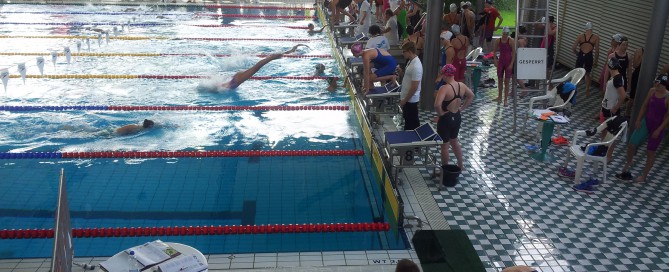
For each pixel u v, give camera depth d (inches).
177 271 135.0
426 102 333.7
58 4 671.1
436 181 243.8
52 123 301.3
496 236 201.5
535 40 430.3
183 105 336.2
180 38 512.7
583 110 343.0
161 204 220.7
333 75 406.9
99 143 277.6
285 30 569.9
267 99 352.2
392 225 208.8
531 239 200.2
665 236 204.8
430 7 315.0
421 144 227.8
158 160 262.8
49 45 467.8
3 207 215.0
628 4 371.6
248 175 250.1
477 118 324.2
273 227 202.7
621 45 319.3
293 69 420.5
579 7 429.1
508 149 281.6
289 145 283.7
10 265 173.5
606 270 183.5
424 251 189.6
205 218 210.7
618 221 214.8
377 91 299.1
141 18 607.5
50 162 256.7
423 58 339.9
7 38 488.1
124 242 193.8
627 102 326.0
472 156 271.6
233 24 593.6
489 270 180.4
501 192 235.8
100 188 233.1
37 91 351.9
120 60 429.7
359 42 414.0
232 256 182.1
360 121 306.2
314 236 200.8
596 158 240.8
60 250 124.5
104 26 554.6
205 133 295.3
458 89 232.8
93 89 359.9
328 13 572.4
